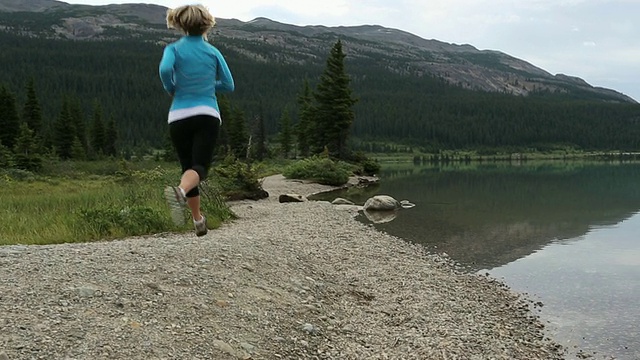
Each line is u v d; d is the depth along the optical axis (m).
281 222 17.88
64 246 8.63
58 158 55.34
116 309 5.86
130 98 148.38
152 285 6.70
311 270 10.35
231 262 8.66
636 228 20.03
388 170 73.88
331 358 6.51
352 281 10.69
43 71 155.12
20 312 5.34
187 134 4.71
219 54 4.96
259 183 28.20
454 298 10.44
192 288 7.02
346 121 53.03
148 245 9.11
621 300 10.77
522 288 11.65
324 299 8.83
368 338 7.52
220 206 17.95
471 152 143.38
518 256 14.97
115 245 8.98
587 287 11.76
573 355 7.90
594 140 159.38
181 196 4.40
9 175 35.34
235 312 6.75
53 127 70.06
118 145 99.06
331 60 52.56
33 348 4.71
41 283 6.19
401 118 151.50
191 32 4.87
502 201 29.59
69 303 5.75
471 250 15.72
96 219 12.62
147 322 5.75
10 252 7.62
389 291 10.44
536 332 8.88
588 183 44.81
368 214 23.41
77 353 4.80
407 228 19.53
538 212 24.69
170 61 4.63
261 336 6.37
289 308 7.61
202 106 4.67
